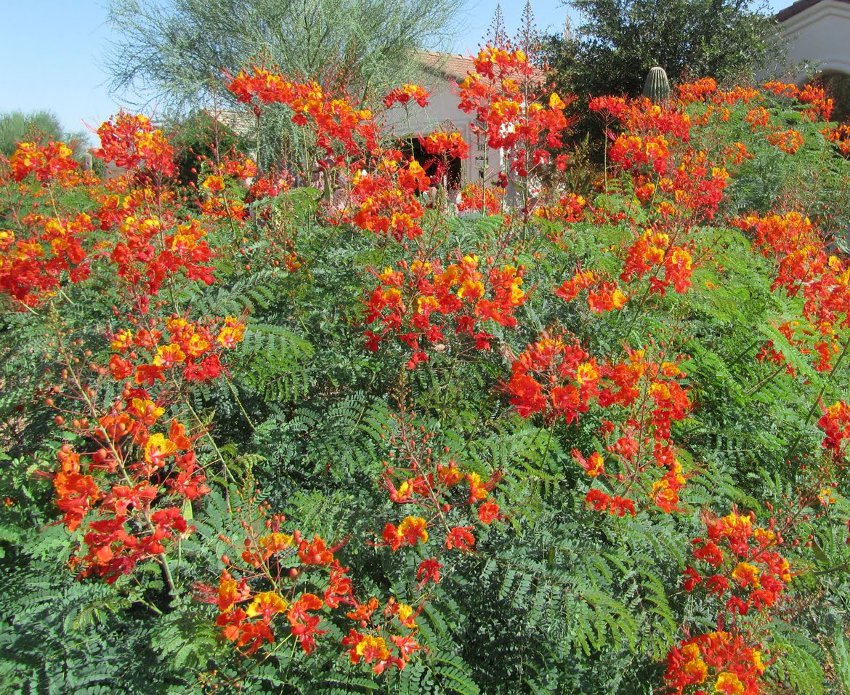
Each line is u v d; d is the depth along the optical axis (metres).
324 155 5.31
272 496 3.08
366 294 3.75
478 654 2.56
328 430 3.18
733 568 2.68
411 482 2.55
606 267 4.26
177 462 2.32
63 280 4.12
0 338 3.85
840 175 8.17
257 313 3.97
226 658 2.31
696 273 4.04
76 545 2.67
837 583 3.14
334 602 2.29
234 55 14.84
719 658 2.36
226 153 6.46
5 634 2.40
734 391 3.85
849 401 4.15
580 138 13.12
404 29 15.30
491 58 4.52
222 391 3.42
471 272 3.12
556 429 3.39
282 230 4.56
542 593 2.44
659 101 9.73
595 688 2.47
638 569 2.62
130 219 3.16
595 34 14.12
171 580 2.50
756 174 8.20
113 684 2.30
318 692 2.20
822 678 2.63
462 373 3.51
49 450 3.19
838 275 4.42
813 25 14.08
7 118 20.58
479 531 2.72
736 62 13.27
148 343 2.88
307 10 14.23
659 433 2.92
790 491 3.36
